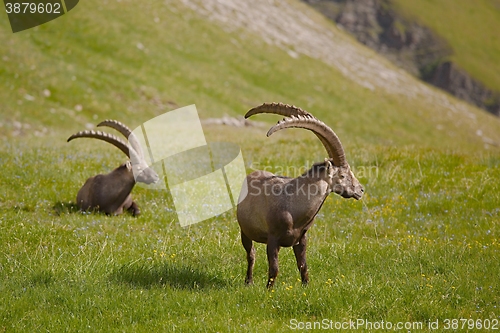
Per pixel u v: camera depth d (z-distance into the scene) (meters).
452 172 30.05
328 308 14.93
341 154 16.20
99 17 98.88
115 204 25.36
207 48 110.81
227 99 96.19
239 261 19.02
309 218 16.30
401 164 31.83
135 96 84.56
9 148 36.62
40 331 13.87
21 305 14.91
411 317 14.78
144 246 20.28
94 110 76.88
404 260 19.06
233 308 15.09
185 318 14.63
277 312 15.02
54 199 26.28
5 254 18.28
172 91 89.62
